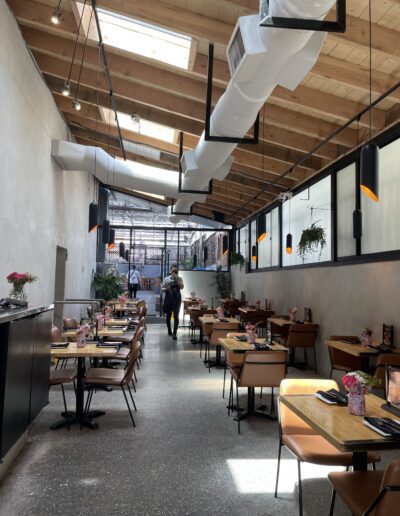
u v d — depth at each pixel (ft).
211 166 18.71
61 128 24.75
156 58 16.53
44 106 20.15
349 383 7.60
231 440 12.10
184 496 8.86
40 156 19.49
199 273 46.78
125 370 14.03
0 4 13.98
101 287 39.09
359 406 7.48
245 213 40.83
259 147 22.74
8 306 11.26
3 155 14.42
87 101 22.11
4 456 8.91
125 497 8.75
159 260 47.47
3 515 8.00
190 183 21.56
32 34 17.60
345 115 16.35
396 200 15.94
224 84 16.94
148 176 25.55
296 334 21.61
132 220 52.26
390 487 5.16
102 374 13.73
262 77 10.36
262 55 9.34
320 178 22.72
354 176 19.22
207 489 9.18
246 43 9.29
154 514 8.13
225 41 13.67
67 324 21.71
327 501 8.80
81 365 13.16
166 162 30.96
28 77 17.31
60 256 26.27
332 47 13.43
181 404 15.58
